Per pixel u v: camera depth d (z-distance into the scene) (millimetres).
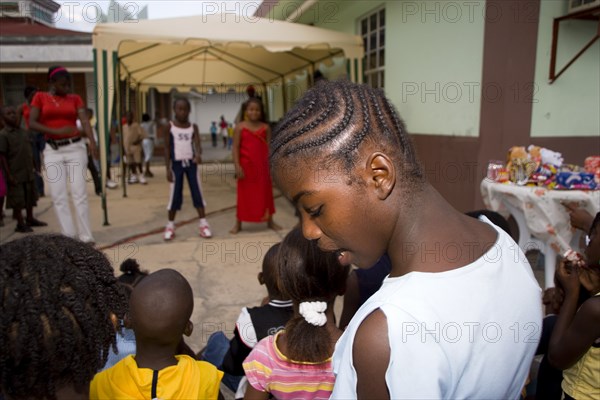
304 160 629
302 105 666
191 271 3820
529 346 672
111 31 4754
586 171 3102
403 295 582
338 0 6660
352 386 599
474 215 1729
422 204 651
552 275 2873
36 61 11398
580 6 3814
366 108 647
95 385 1306
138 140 8797
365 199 627
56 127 4188
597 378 1374
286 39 5199
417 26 5109
